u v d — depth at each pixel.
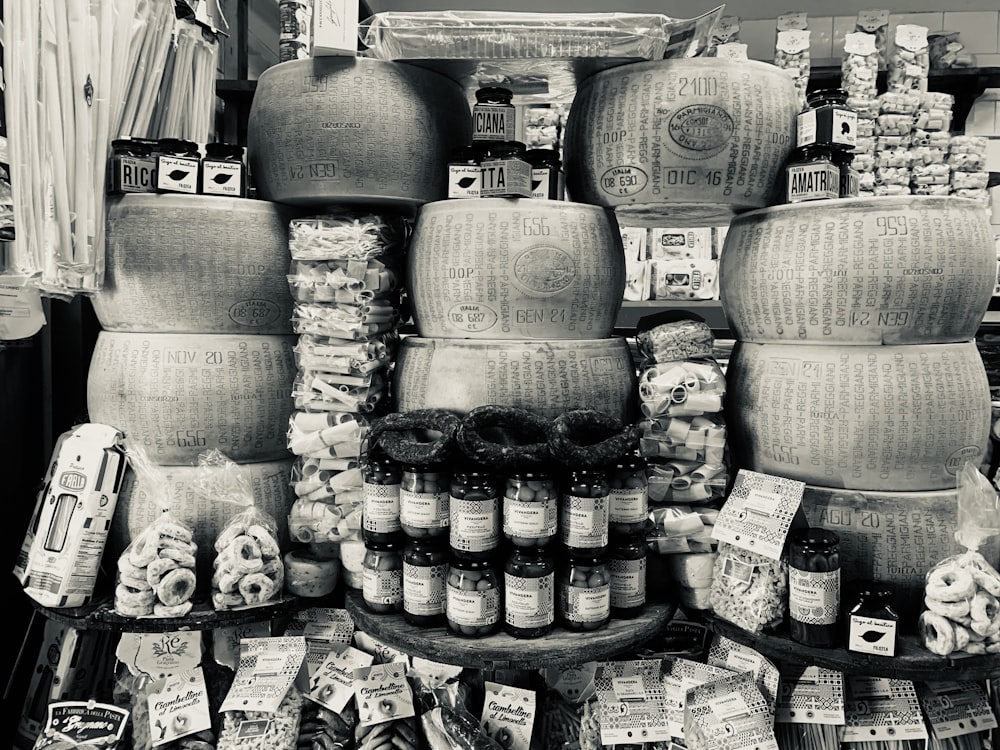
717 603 1.36
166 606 1.44
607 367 1.44
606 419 1.33
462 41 1.42
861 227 1.29
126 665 1.57
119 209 1.54
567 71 1.51
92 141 1.50
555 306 1.41
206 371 1.57
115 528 1.57
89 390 1.64
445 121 1.55
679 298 2.91
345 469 1.52
